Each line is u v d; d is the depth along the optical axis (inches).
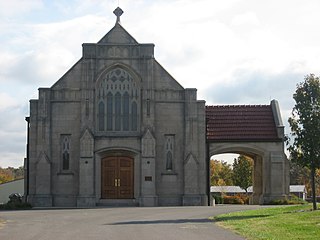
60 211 1551.4
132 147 1932.8
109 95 1958.7
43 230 981.2
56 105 1951.3
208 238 844.0
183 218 1232.8
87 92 1940.2
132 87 1963.6
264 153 2012.8
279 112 2080.5
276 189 1987.0
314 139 1401.3
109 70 1963.6
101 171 1937.7
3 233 936.3
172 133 1962.4
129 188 1939.0
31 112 1943.9
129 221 1158.3
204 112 1973.4
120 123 1951.3
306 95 1414.9
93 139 1916.8
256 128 2054.6
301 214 1232.8
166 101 1967.3
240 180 3444.9
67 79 1958.7
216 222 1115.9
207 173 1984.5
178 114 1971.0
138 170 1935.3
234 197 2470.5
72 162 1939.0
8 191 2736.2
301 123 1414.9
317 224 1018.1
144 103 1943.9
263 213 1332.4
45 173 1915.6
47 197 1905.8
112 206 1882.4
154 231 947.3
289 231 917.8
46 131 1935.3
